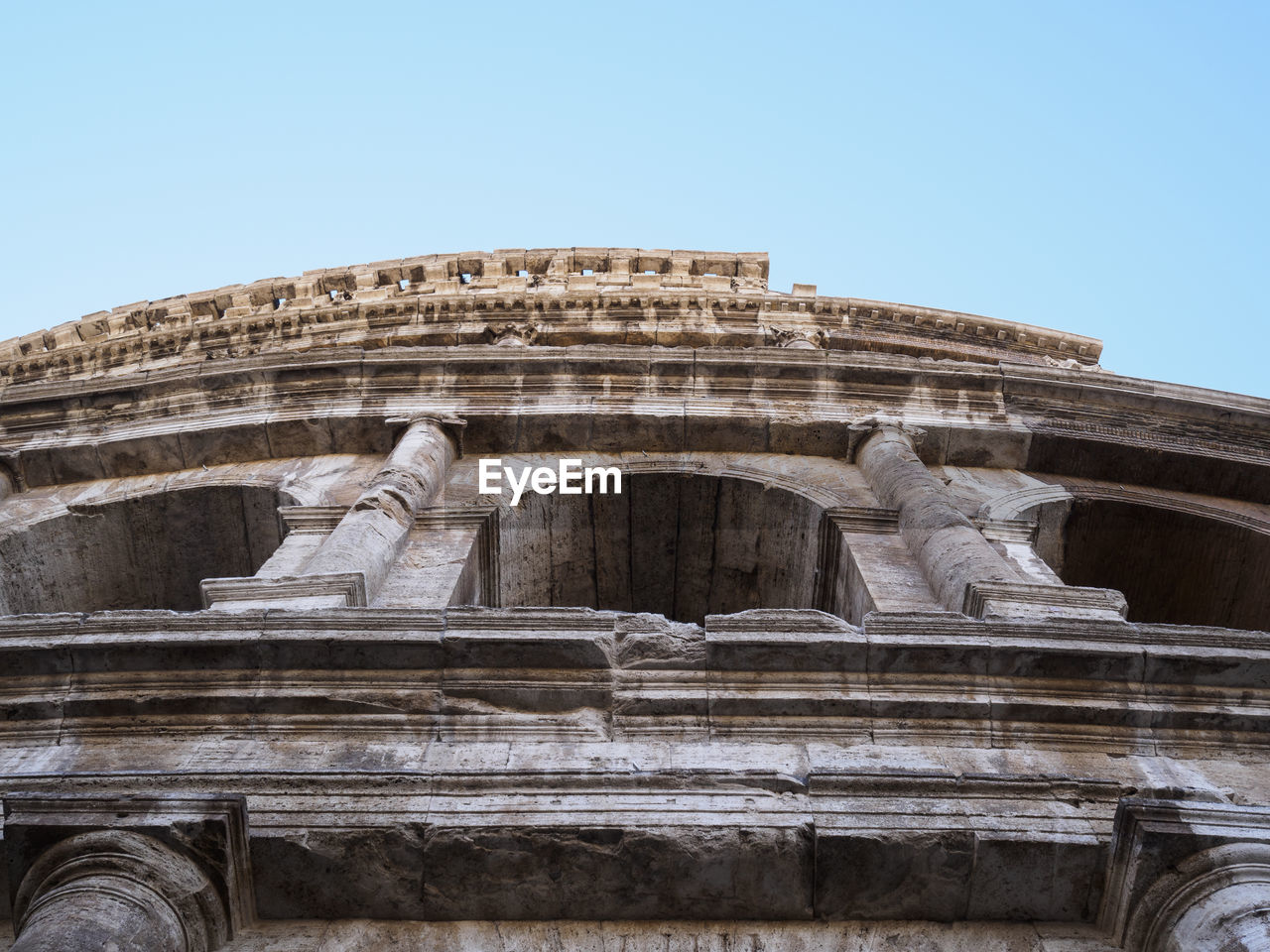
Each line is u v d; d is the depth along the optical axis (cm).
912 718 1004
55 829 838
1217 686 1040
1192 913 816
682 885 862
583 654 1027
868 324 3425
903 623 1054
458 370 2162
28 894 829
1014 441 2077
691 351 2161
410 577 1477
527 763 947
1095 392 2219
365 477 1920
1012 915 870
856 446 2016
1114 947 845
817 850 855
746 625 1045
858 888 860
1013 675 1031
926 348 3294
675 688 1012
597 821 867
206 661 1016
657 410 2044
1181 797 918
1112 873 857
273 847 857
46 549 1870
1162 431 2191
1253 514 2014
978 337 3512
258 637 1012
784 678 1019
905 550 1581
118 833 835
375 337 3158
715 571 1900
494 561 1652
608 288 3588
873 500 1808
